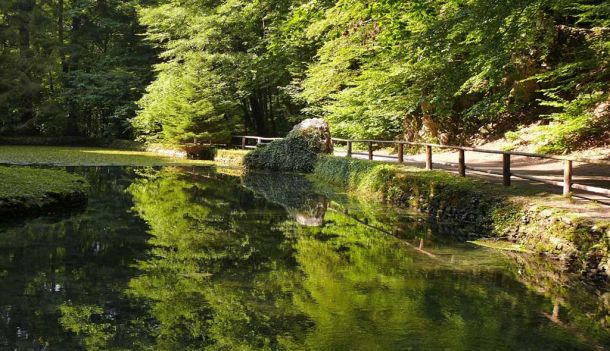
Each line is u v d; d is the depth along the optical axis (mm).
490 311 5113
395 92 17781
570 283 6008
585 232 6430
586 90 13234
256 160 20203
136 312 4984
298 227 9242
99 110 33281
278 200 12516
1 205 9188
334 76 19578
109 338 4402
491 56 10961
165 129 24391
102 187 13984
